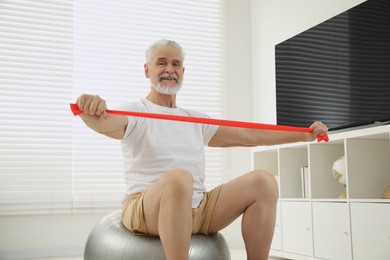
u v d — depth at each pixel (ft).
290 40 11.88
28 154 11.82
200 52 13.99
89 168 12.35
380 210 7.98
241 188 5.84
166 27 13.64
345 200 8.89
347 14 10.05
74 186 12.14
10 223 11.39
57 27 12.40
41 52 12.17
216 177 13.82
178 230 4.93
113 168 12.60
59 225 11.82
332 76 10.39
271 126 6.08
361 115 9.51
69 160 12.15
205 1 14.20
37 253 11.48
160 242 5.71
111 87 12.85
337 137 9.32
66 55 12.41
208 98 13.94
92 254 6.25
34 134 11.94
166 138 6.17
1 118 11.69
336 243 9.05
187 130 6.39
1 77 11.79
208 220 6.04
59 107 12.23
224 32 14.33
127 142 6.13
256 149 12.03
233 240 13.56
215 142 6.99
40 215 11.66
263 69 13.88
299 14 12.43
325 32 10.69
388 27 8.93
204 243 5.90
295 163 11.27
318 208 9.63
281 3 13.20
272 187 5.80
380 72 9.08
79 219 12.05
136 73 13.12
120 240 5.94
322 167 10.20
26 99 11.97
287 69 11.93
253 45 14.43
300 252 10.12
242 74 14.37
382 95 9.00
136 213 5.65
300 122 11.33
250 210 5.83
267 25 13.83
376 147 9.18
